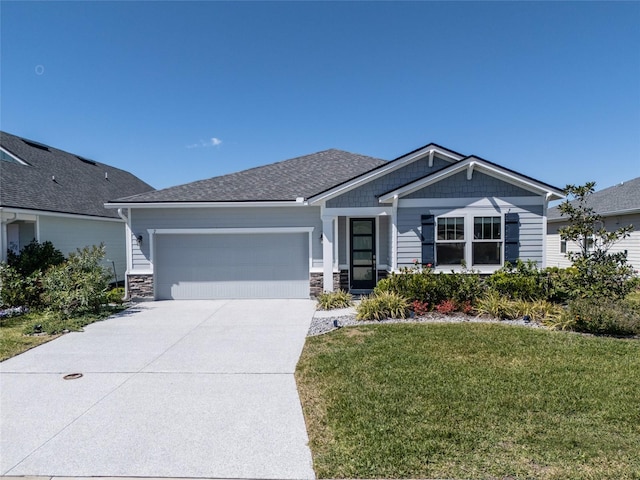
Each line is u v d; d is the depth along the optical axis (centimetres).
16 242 1371
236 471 322
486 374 520
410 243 1062
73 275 1000
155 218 1230
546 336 702
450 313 896
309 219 1226
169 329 844
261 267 1247
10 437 381
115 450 355
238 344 718
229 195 1240
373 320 873
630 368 539
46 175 1619
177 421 412
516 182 1036
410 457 330
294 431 388
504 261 1041
